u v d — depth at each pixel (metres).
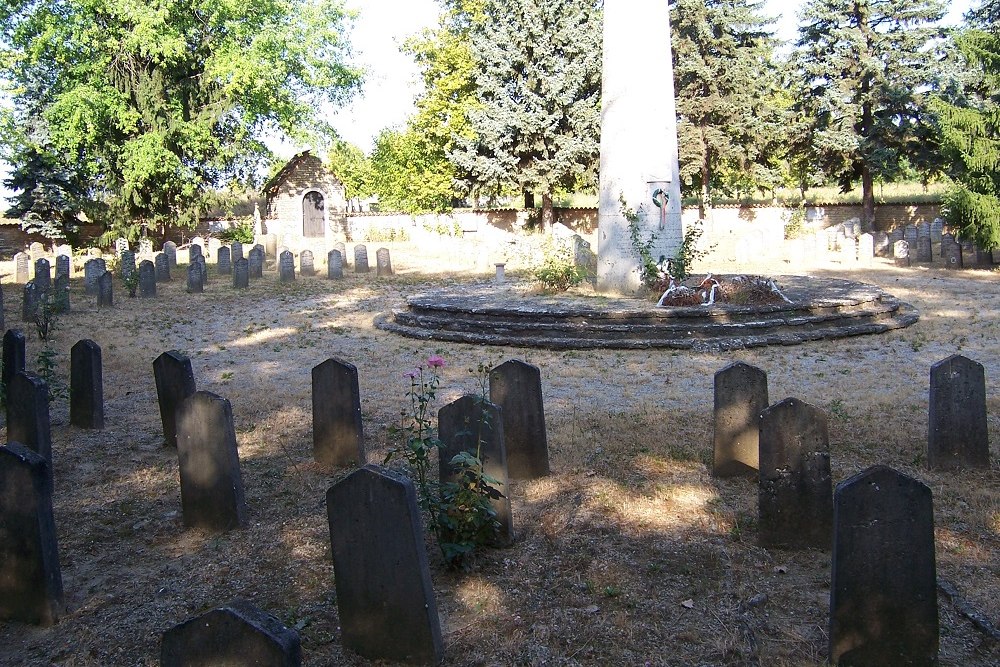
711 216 43.97
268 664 3.77
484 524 6.07
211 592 5.88
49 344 16.39
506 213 45.72
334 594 5.75
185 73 37.69
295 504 7.48
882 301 16.86
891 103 39.50
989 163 25.58
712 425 9.48
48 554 5.52
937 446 7.67
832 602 4.68
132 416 10.91
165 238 41.47
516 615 5.36
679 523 6.75
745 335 14.58
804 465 6.13
